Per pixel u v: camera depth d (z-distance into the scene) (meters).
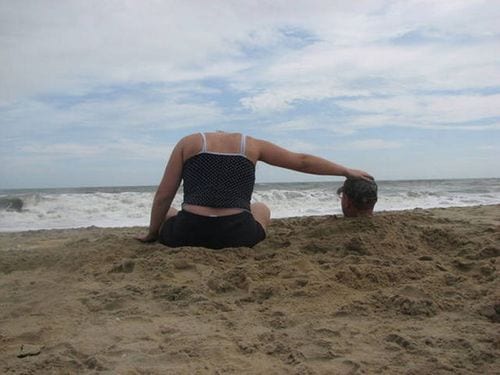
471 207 10.55
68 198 13.91
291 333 2.42
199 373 2.01
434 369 2.02
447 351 2.19
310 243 4.10
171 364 2.11
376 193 4.51
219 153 3.94
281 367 2.07
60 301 2.98
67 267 3.87
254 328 2.52
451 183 37.62
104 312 2.80
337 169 4.40
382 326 2.49
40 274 3.78
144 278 3.38
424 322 2.55
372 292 2.99
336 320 2.60
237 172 3.95
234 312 2.75
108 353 2.21
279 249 4.01
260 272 3.32
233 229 3.92
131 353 2.21
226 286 3.15
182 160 4.00
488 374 1.98
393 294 2.92
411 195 18.59
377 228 4.30
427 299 2.77
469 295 2.94
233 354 2.20
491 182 39.34
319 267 3.48
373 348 2.24
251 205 4.53
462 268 3.57
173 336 2.41
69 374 2.04
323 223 4.66
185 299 2.96
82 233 7.73
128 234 7.45
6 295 3.20
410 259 3.75
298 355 2.16
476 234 4.90
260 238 4.17
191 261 3.60
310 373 1.99
